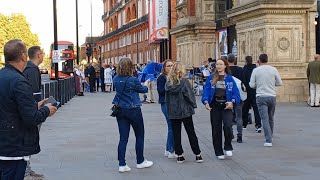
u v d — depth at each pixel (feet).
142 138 30.48
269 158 32.81
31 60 26.63
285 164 30.78
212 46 112.16
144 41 217.36
